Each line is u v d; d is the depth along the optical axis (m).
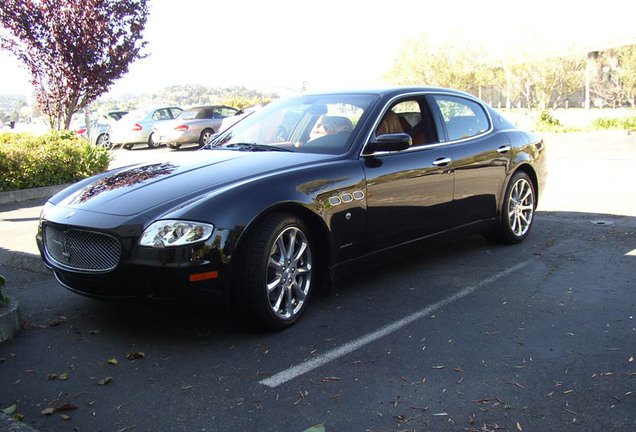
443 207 4.92
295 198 3.74
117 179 4.09
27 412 2.80
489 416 2.74
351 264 4.22
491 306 4.19
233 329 3.81
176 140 19.39
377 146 4.31
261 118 5.10
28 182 9.49
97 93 12.67
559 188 9.45
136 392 2.99
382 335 3.69
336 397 2.92
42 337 3.68
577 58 30.92
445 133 5.07
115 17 12.28
